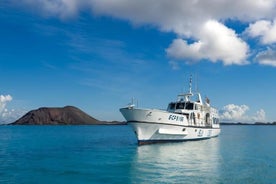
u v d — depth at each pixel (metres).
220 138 69.06
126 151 38.03
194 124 51.19
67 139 67.69
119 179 21.16
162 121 42.47
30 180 21.02
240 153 36.75
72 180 20.98
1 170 24.84
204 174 22.80
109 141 59.22
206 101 59.81
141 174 22.83
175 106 52.06
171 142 47.31
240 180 20.81
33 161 30.03
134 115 41.22
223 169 24.94
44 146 47.94
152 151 37.62
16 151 40.03
